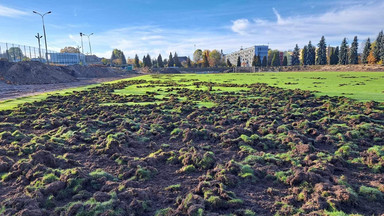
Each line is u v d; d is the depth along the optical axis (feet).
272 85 73.15
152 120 31.22
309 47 278.87
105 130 26.78
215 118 30.60
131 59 459.73
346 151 19.24
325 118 28.81
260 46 397.80
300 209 11.74
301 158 18.19
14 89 75.87
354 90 55.83
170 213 11.66
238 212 11.65
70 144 21.88
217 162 17.37
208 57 361.71
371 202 12.63
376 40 209.36
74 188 13.56
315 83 75.87
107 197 12.59
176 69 268.82
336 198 12.44
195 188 14.14
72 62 272.51
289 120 30.07
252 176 15.21
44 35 132.26
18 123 29.96
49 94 58.39
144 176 15.48
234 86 73.15
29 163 16.10
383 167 16.35
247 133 24.43
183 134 24.29
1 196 13.12
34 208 11.67
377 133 22.84
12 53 147.95
